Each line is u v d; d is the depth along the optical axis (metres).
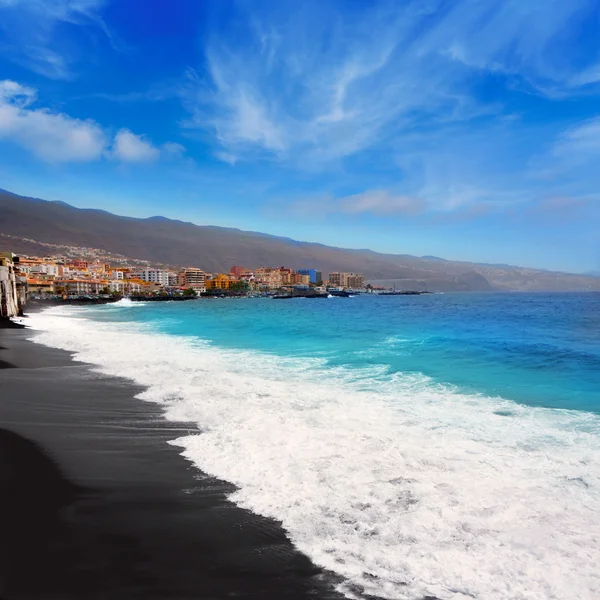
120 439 7.66
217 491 5.55
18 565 3.98
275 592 3.70
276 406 9.84
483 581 3.80
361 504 5.11
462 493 5.38
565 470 6.16
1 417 9.02
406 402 10.51
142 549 4.27
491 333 30.22
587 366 16.42
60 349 21.06
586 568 3.95
